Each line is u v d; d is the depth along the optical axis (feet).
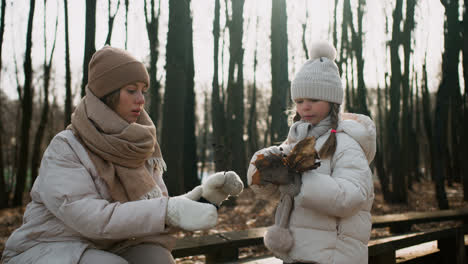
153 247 5.41
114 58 5.25
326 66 6.14
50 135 44.88
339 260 5.34
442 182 28.89
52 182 4.67
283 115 21.67
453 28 30.14
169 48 21.25
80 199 4.65
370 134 5.88
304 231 5.53
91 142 4.97
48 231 4.82
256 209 25.34
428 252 12.48
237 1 34.42
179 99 21.22
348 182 5.27
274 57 25.41
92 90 5.33
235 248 9.62
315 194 5.09
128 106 5.38
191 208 4.65
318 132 6.04
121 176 5.05
